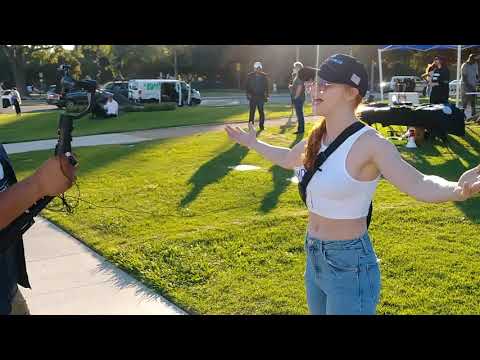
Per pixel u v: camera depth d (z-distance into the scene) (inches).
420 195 87.7
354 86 93.0
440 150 407.5
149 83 1071.0
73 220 246.1
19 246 83.1
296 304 156.8
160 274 181.9
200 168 362.0
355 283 96.3
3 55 2506.2
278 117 739.4
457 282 167.9
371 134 92.3
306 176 97.3
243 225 231.3
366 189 94.3
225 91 2235.5
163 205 269.6
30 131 684.1
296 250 201.2
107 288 173.6
